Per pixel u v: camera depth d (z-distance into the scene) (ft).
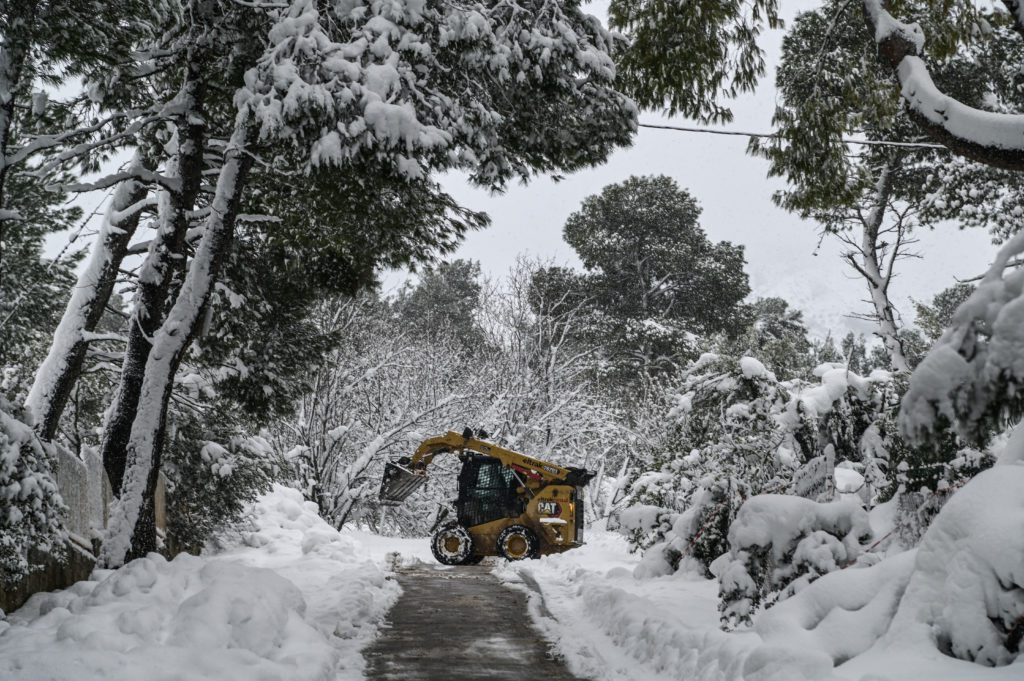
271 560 54.08
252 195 47.60
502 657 27.94
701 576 40.98
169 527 53.42
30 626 25.80
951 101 30.53
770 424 39.63
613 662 26.91
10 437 27.58
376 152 32.19
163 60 41.24
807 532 27.09
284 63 31.37
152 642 23.09
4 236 50.65
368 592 37.99
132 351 40.32
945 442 30.40
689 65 45.73
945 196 78.33
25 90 35.60
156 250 40.09
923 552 19.80
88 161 45.55
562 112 39.52
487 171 38.22
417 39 32.99
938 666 17.53
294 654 24.40
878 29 32.55
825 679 17.56
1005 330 18.98
